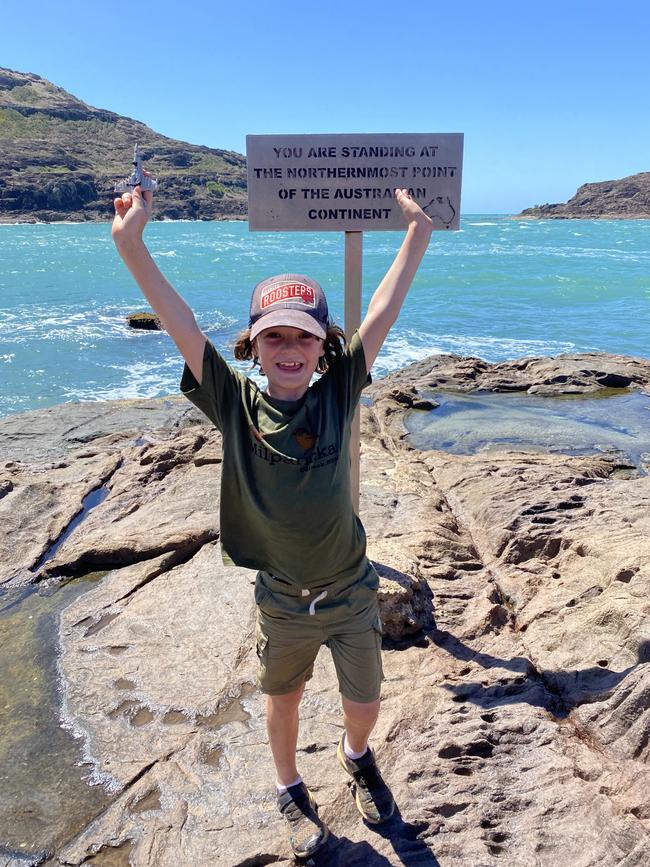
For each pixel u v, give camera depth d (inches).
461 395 422.9
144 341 669.9
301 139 148.8
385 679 137.2
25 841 107.1
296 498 86.4
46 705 137.3
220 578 177.0
